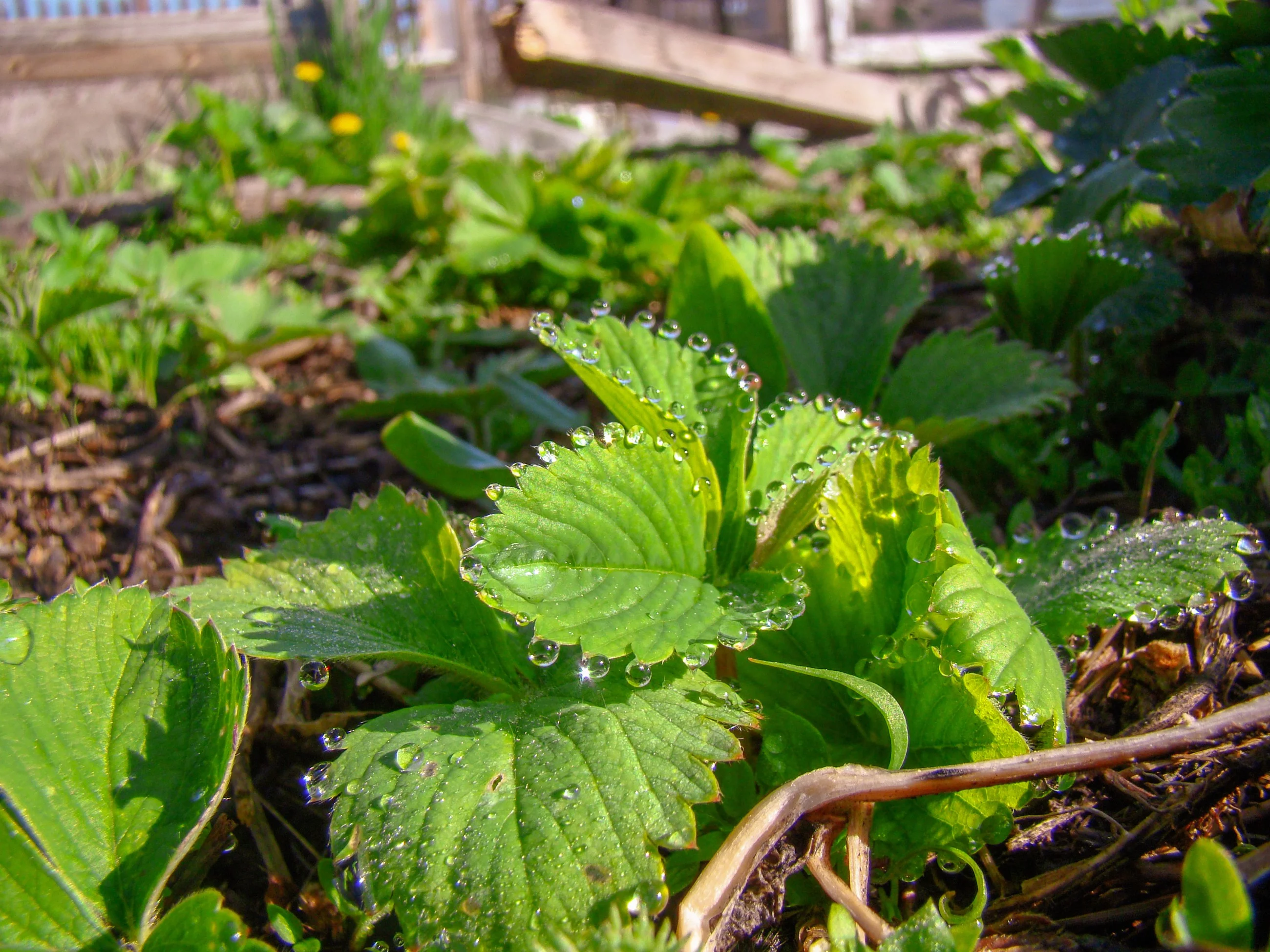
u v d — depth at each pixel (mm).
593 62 646
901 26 1003
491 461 221
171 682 139
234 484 284
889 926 131
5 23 757
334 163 570
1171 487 229
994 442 239
